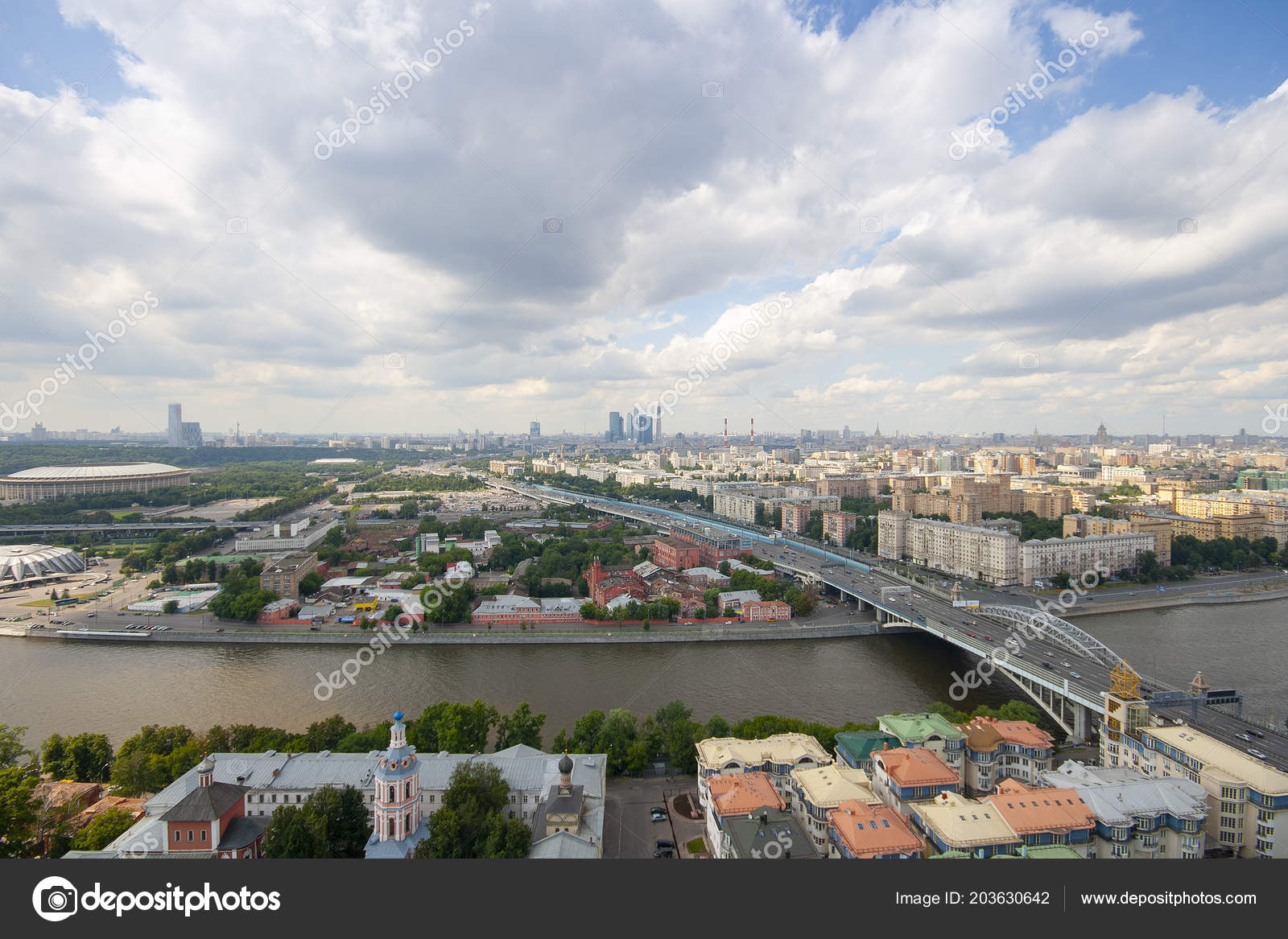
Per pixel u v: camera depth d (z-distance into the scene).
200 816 132.38
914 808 142.12
